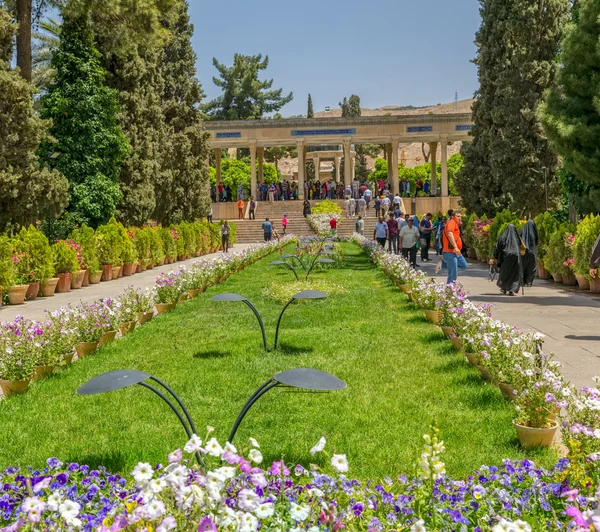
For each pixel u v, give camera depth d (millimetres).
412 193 62344
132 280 21656
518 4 26266
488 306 9461
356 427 5867
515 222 21141
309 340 9867
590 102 18781
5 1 22062
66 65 24453
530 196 26641
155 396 7031
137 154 27500
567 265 16688
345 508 3209
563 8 26125
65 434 5898
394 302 13844
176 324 11625
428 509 3326
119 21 24859
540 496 3605
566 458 4090
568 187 21562
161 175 31500
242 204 52000
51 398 7098
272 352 9102
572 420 4621
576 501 3379
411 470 4785
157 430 5918
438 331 10195
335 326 11078
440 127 53344
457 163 81750
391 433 5641
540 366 6027
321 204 49250
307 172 85562
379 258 22125
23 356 7469
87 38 24578
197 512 2770
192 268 16484
